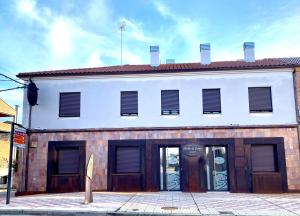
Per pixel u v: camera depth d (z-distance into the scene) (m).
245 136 15.70
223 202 12.02
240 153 15.58
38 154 16.42
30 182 16.20
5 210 10.44
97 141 16.33
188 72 16.34
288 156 15.36
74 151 16.56
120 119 16.44
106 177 15.99
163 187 16.03
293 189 15.10
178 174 16.06
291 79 16.02
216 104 16.22
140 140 16.14
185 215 9.55
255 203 11.76
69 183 16.08
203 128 15.91
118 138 16.27
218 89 16.31
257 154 15.73
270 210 10.17
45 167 16.28
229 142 15.74
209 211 9.99
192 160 15.72
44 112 16.78
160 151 16.27
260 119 15.80
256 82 16.11
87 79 16.92
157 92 16.48
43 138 16.55
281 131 15.59
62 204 11.55
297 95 15.81
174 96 16.48
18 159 16.44
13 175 23.12
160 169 16.16
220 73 16.30
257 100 16.05
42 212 10.23
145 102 16.45
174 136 16.03
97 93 16.77
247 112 15.89
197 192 15.43
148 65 19.19
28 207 10.91
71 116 16.72
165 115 16.28
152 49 18.48
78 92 16.89
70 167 16.44
